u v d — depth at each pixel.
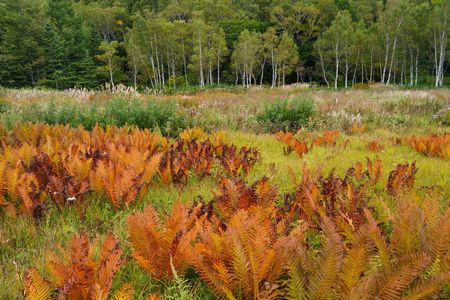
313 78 68.88
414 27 50.66
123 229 2.71
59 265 1.80
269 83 71.81
